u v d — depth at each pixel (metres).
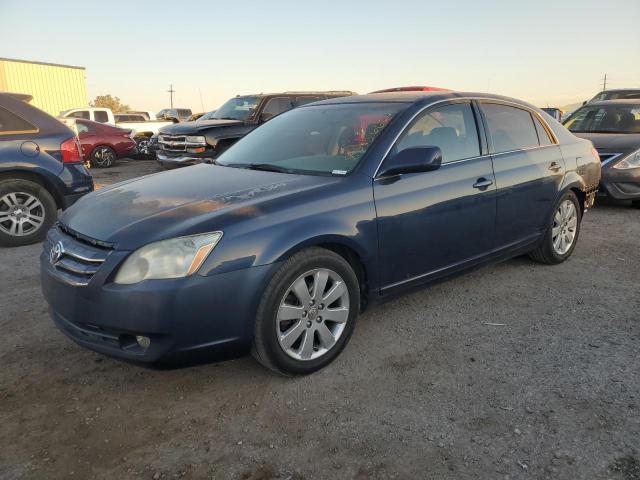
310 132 3.99
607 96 13.69
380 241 3.35
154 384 3.06
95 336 2.80
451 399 2.87
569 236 5.19
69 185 6.31
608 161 7.51
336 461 2.40
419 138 3.70
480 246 4.11
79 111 19.55
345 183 3.26
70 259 2.90
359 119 3.84
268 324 2.87
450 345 3.50
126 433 2.62
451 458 2.40
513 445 2.48
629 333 3.64
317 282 3.06
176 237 2.67
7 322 3.88
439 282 3.90
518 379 3.06
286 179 3.37
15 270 5.14
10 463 2.40
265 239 2.82
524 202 4.44
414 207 3.51
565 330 3.70
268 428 2.65
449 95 4.08
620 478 2.26
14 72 24.22
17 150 5.96
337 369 3.21
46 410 2.80
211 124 10.52
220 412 2.79
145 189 3.42
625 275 4.85
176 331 2.65
